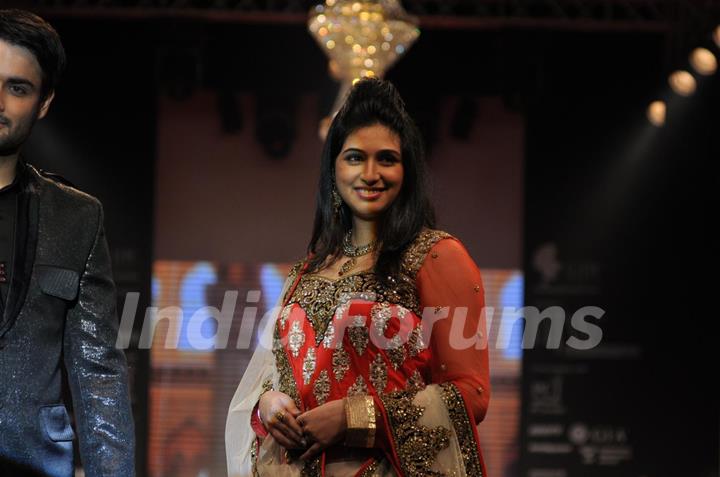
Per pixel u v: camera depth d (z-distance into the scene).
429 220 5.43
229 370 18.42
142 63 18.48
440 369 5.10
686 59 17.86
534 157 18.86
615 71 18.70
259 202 18.80
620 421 18.77
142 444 18.03
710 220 18.83
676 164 18.81
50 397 4.95
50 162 18.50
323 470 4.99
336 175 5.37
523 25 17.80
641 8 18.11
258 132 18.64
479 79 18.42
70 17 18.23
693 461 18.78
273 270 18.75
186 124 18.72
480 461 4.94
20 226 5.01
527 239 18.86
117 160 18.56
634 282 18.91
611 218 18.91
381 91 5.36
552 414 18.73
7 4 17.14
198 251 18.73
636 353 18.84
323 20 13.33
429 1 17.72
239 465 5.59
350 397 4.95
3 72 4.87
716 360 18.81
